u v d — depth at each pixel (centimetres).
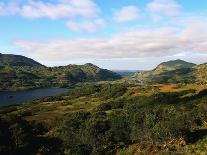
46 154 8775
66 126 10950
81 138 9175
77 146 8906
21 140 9312
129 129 9794
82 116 13450
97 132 9544
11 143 9150
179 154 7400
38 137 10094
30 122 12912
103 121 10544
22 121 11162
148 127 9112
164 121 9031
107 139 9294
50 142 9775
